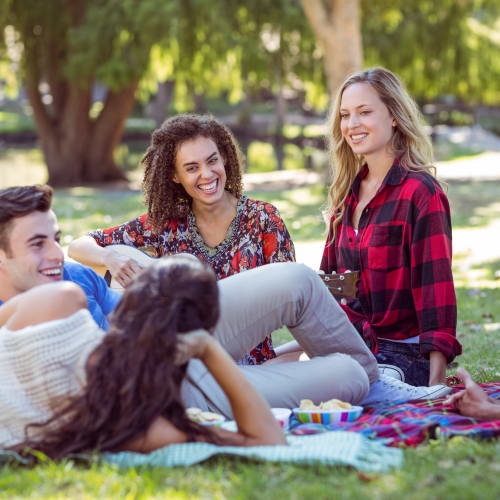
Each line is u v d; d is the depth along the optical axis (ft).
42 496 7.97
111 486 8.07
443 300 13.16
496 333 20.07
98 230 14.57
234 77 80.64
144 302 8.30
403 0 70.59
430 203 13.42
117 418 8.54
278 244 13.91
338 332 11.33
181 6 65.67
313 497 7.71
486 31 78.13
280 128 143.33
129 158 113.19
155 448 8.81
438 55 74.28
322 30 53.88
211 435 8.91
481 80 76.59
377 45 72.90
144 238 14.40
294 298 10.93
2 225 9.65
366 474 8.25
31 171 93.30
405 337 13.80
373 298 13.84
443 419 10.40
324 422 10.36
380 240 13.73
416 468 8.53
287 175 80.79
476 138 121.90
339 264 14.70
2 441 9.05
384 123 14.25
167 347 8.23
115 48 67.77
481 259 32.86
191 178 13.55
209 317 8.54
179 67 71.20
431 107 140.56
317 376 10.89
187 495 7.86
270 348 13.32
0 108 189.06
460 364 16.75
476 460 8.73
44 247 9.84
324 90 76.48
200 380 10.48
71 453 8.71
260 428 8.87
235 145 14.02
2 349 8.87
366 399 11.73
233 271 13.96
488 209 50.49
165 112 145.59
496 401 11.04
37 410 8.89
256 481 8.11
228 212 14.05
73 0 75.20
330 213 15.35
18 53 80.12
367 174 14.73
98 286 12.17
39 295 8.83
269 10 69.97
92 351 8.54
